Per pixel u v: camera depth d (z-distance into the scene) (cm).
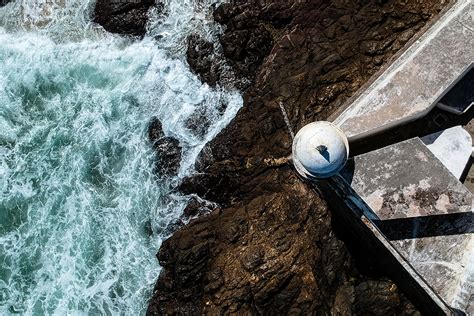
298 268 1388
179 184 1598
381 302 1337
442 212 1165
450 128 1244
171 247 1512
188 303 1470
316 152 1086
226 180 1548
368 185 1188
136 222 1614
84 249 1617
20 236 1650
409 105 1210
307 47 1551
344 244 1366
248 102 1580
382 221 1198
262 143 1516
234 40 1623
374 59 1466
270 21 1611
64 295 1591
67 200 1662
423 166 1173
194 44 1675
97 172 1672
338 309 1360
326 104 1466
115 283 1577
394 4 1502
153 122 1667
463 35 1225
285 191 1453
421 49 1236
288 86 1513
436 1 1462
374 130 1220
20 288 1609
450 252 1178
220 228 1493
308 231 1402
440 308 1165
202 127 1627
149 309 1506
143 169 1644
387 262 1301
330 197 1330
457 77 1206
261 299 1392
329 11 1559
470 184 1230
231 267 1433
